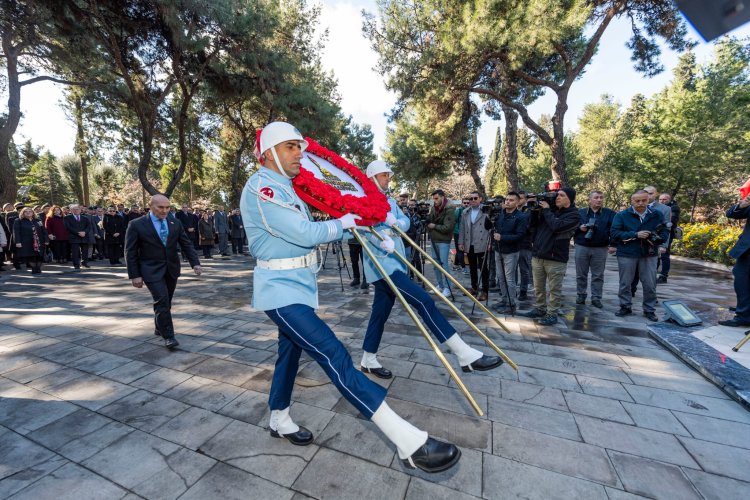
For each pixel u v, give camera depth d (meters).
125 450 1.98
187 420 2.27
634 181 17.92
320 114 15.21
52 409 2.40
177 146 17.61
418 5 11.71
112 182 38.28
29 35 10.43
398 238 2.98
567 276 7.87
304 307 1.81
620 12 11.07
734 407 2.40
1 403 2.48
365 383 1.64
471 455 1.92
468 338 3.75
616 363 3.11
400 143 20.70
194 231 11.69
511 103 12.12
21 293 6.18
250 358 3.26
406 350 3.42
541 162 31.12
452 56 10.64
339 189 2.13
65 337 3.85
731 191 16.48
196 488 1.70
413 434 1.58
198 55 12.91
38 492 1.67
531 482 1.73
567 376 2.86
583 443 2.02
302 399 2.50
